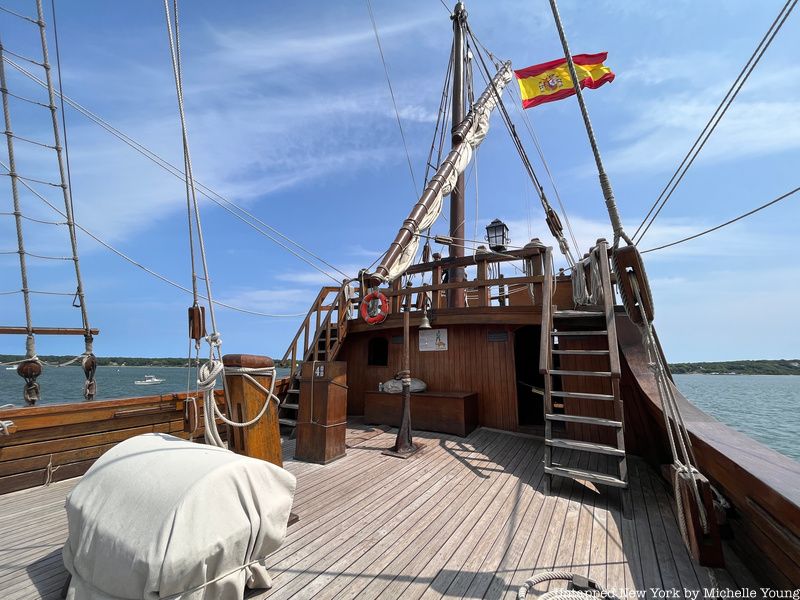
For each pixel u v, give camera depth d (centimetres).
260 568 223
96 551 189
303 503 359
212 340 249
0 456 379
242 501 206
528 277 602
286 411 708
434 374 713
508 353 661
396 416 680
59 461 414
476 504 357
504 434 621
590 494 381
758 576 238
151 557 167
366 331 800
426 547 279
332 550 274
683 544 285
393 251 714
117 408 459
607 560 263
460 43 1162
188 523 179
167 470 205
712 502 260
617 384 386
